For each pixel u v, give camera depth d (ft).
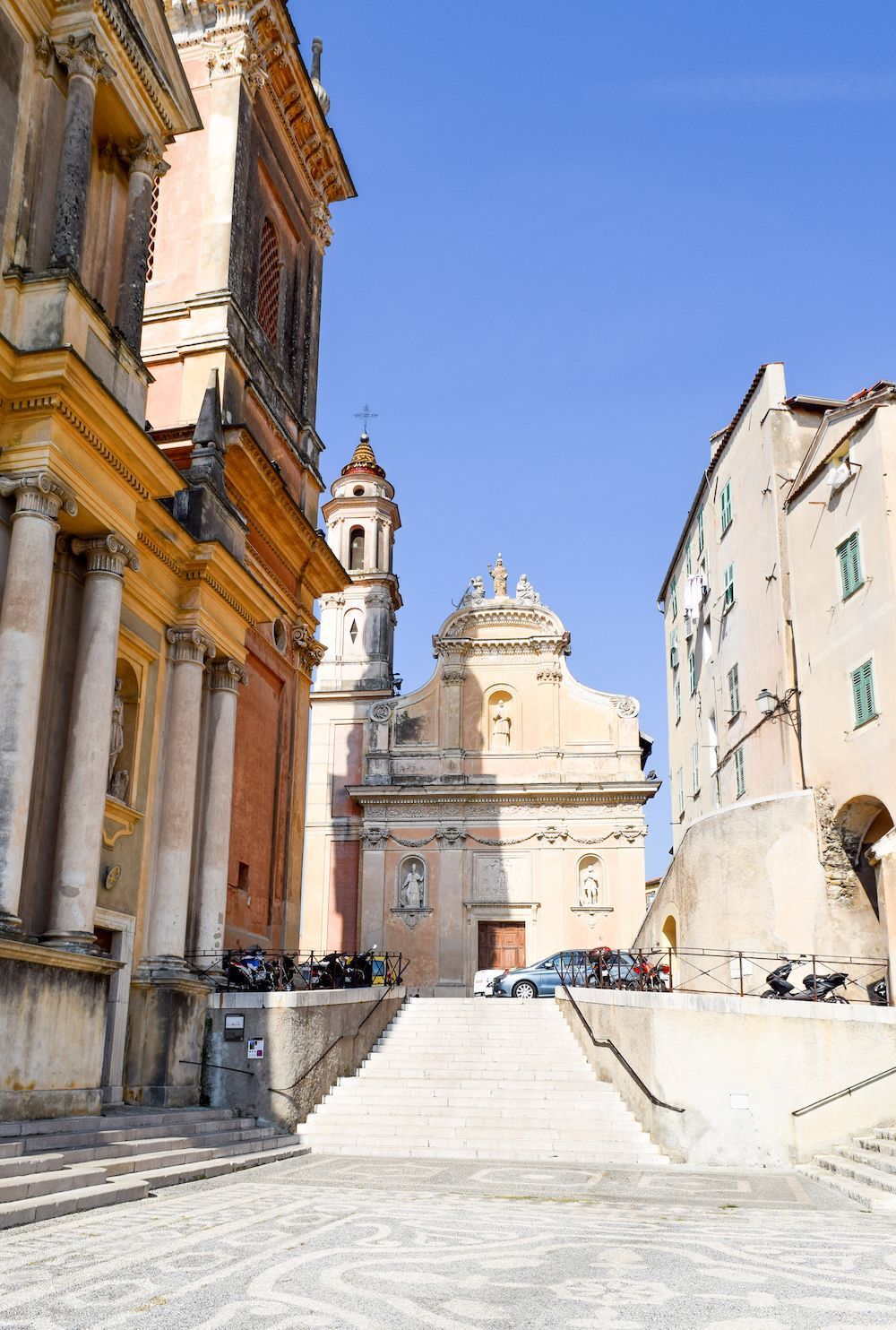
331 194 103.30
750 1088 53.47
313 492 94.17
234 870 73.82
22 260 48.60
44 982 41.42
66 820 47.11
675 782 118.93
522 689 146.10
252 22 82.99
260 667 81.66
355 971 79.30
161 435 72.95
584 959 97.45
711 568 102.68
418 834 141.49
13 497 45.98
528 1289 23.40
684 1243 29.27
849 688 73.00
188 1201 34.94
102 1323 20.11
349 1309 21.31
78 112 50.67
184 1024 56.59
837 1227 33.01
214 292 77.05
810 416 86.89
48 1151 36.68
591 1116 58.39
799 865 74.38
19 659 43.55
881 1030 53.47
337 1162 49.37
